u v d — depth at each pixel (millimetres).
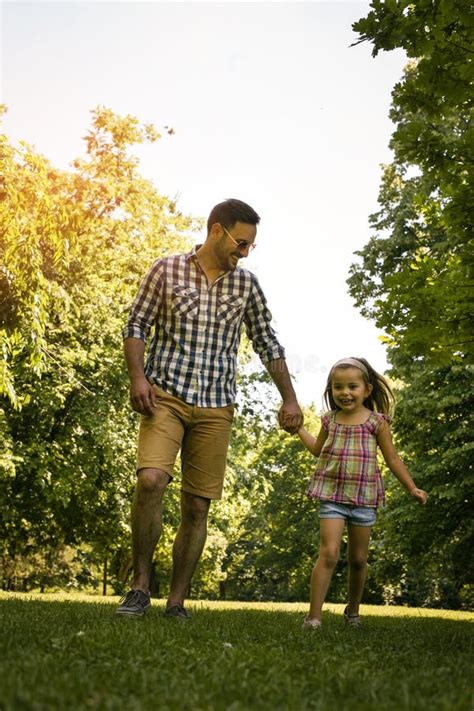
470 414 17734
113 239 19562
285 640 3430
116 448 17500
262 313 4668
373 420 4918
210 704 1904
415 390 18016
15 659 2424
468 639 4168
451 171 5363
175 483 19484
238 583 42594
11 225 8781
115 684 2094
